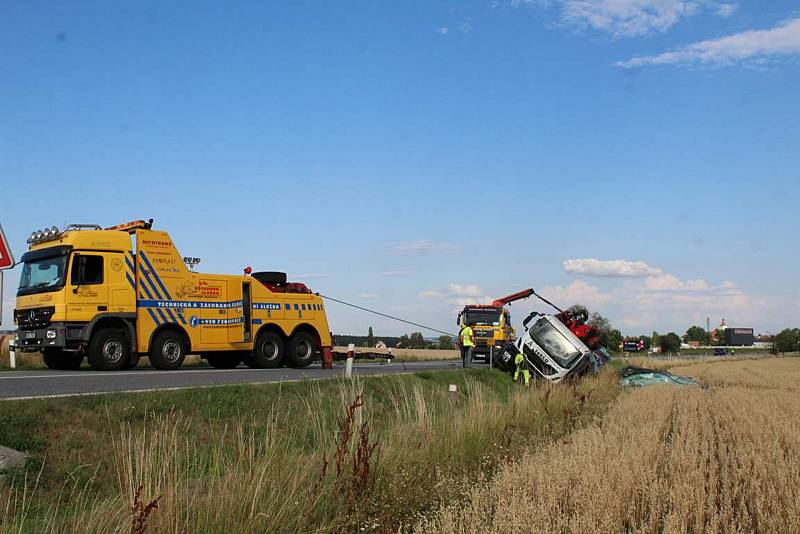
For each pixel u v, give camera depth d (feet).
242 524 21.49
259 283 79.92
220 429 37.52
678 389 87.76
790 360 306.35
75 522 21.49
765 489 29.58
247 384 48.39
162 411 38.65
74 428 33.96
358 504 23.84
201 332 73.56
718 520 24.97
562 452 32.17
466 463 32.04
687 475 30.60
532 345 87.51
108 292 67.05
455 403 47.03
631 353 307.58
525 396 49.55
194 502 21.62
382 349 130.62
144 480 21.39
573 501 25.34
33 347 66.44
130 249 68.90
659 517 25.91
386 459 27.61
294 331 82.84
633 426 46.62
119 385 49.19
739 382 124.06
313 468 26.04
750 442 42.06
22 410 34.06
